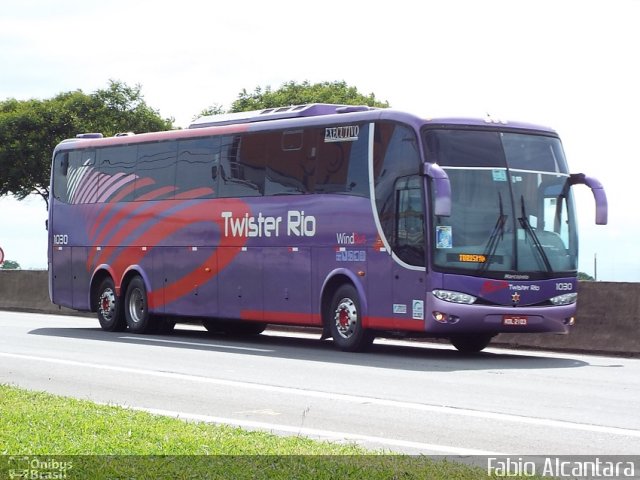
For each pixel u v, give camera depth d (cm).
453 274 2445
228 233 2983
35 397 1594
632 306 2733
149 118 9788
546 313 2519
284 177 2828
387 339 3397
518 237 2511
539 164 2573
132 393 1808
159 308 3219
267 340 3155
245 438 1270
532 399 1761
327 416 1561
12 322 3859
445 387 1922
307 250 2750
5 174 9494
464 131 2514
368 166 2602
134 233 3309
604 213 2580
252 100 9394
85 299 3494
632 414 1592
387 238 2545
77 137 3616
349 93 9375
